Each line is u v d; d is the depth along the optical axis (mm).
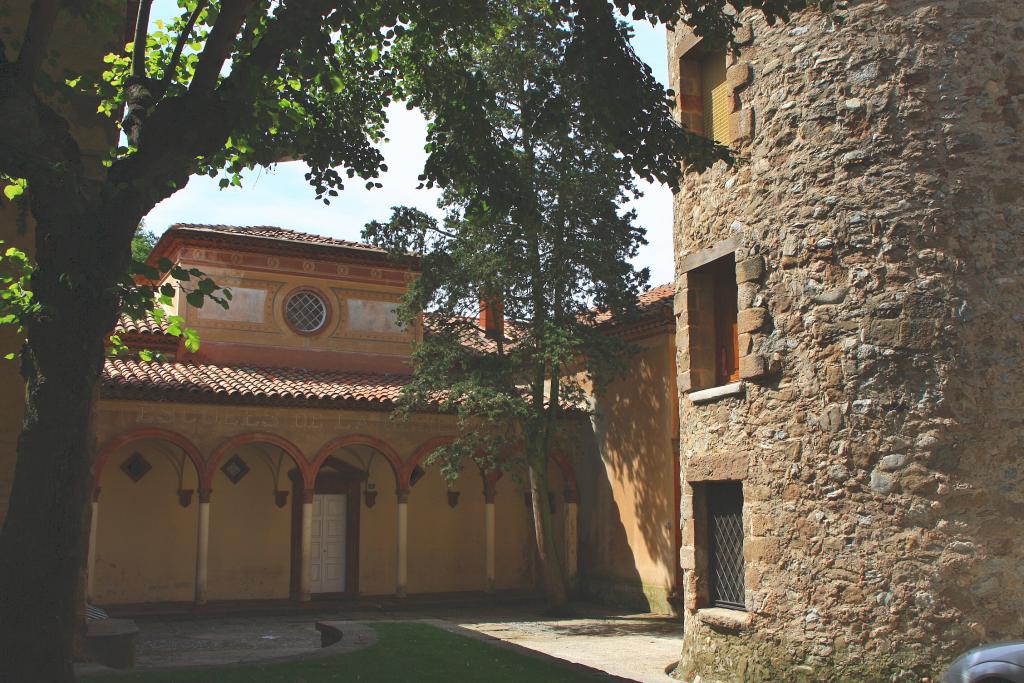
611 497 22141
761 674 9836
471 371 19734
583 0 8047
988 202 9188
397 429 21422
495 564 23391
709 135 11969
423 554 22719
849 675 9031
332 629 10820
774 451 10023
